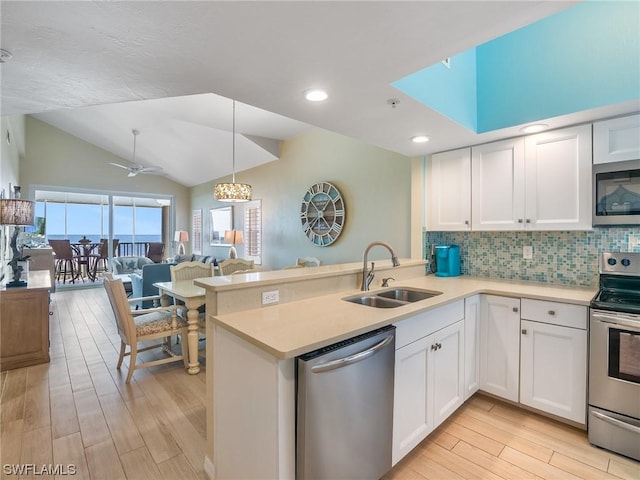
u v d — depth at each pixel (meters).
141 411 2.32
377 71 1.62
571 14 2.12
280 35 1.32
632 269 2.14
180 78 1.68
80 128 7.01
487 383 2.45
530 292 2.29
